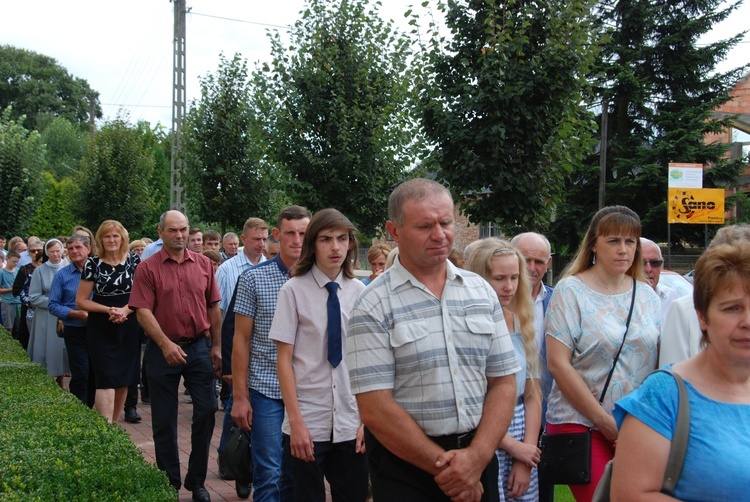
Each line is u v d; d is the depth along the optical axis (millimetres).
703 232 23078
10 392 6246
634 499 2127
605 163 22875
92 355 6609
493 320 2916
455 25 8234
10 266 12523
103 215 27219
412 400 2754
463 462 2637
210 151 14961
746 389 2174
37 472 3777
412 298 2814
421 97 8469
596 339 3658
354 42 11781
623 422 2215
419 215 2750
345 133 11078
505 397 2869
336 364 4031
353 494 4086
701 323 2223
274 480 4395
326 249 4078
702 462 2074
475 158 7984
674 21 22375
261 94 11688
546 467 3684
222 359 5223
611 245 3730
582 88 8453
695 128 22562
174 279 5535
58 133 60562
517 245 4547
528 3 8164
